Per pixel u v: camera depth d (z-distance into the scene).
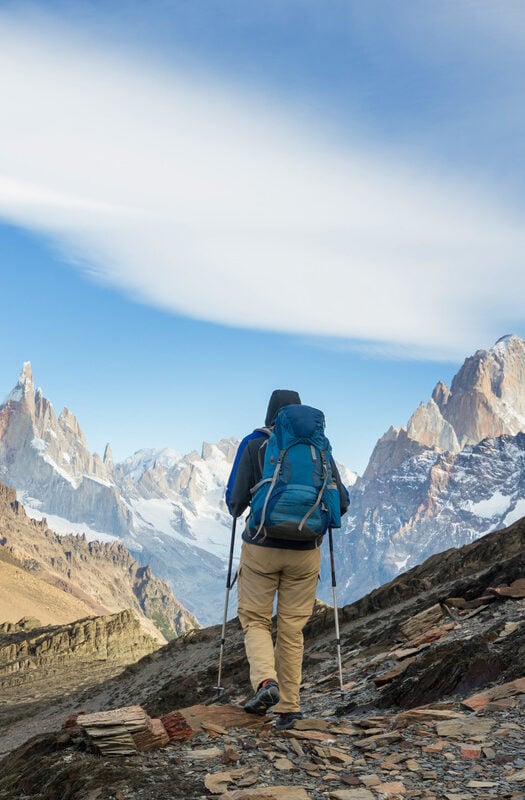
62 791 5.91
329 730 7.30
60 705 66.38
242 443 7.52
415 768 6.00
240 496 7.38
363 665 14.32
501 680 8.69
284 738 6.98
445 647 10.19
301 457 7.01
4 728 63.59
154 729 6.68
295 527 6.95
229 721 7.28
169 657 61.59
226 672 32.16
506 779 5.63
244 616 7.44
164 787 5.64
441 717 7.45
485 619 13.47
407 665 10.77
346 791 5.50
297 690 7.57
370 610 34.75
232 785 5.69
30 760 6.88
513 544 32.12
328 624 35.59
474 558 33.19
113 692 59.38
